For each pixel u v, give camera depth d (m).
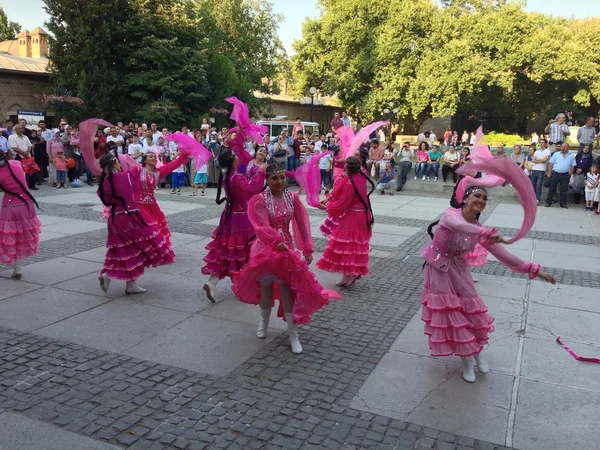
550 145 15.73
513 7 29.92
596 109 38.34
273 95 46.09
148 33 26.66
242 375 4.04
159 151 14.28
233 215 5.51
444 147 18.84
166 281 6.44
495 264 7.69
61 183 15.13
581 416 3.56
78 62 25.30
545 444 3.23
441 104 30.53
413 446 3.18
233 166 5.50
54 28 25.38
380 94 33.19
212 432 3.28
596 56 32.62
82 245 8.10
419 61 32.03
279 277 4.33
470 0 33.84
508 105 36.56
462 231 3.67
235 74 31.41
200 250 8.04
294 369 4.16
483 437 3.28
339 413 3.53
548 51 29.19
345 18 34.69
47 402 3.59
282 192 4.47
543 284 6.70
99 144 14.89
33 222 6.41
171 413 3.49
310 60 37.50
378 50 32.66
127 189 5.66
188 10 30.34
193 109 28.81
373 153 15.91
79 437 3.20
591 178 13.15
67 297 5.76
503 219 11.85
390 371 4.17
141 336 4.76
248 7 39.25
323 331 4.98
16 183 6.19
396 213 12.42
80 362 4.21
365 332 4.97
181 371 4.09
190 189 15.70
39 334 4.76
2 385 3.82
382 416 3.50
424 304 4.00
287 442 3.19
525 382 4.03
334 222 7.79
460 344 3.83
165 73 26.69
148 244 5.82
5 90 25.14
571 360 4.45
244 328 5.01
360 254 6.28
